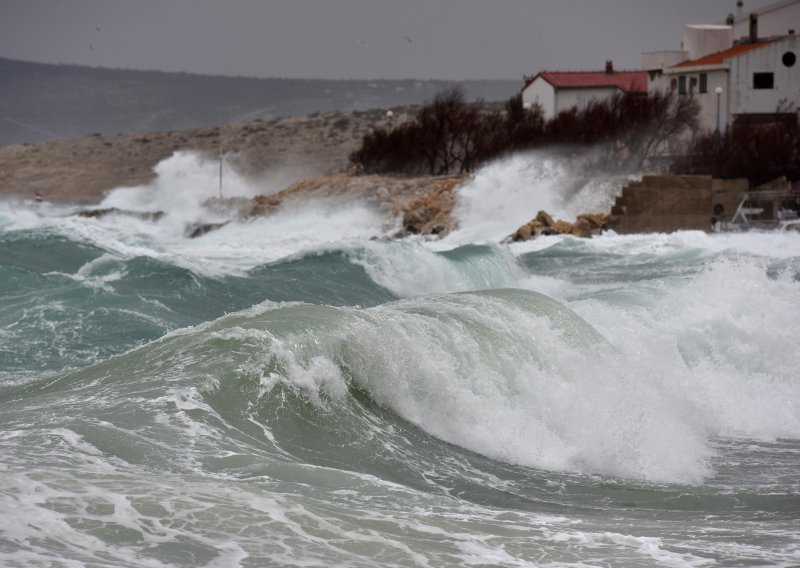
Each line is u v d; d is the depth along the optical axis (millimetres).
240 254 163125
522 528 31188
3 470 29672
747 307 75125
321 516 29219
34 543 24328
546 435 47750
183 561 24656
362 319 50500
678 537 32250
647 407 54156
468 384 49312
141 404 40188
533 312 59844
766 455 52562
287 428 41844
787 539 32312
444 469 42156
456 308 57125
